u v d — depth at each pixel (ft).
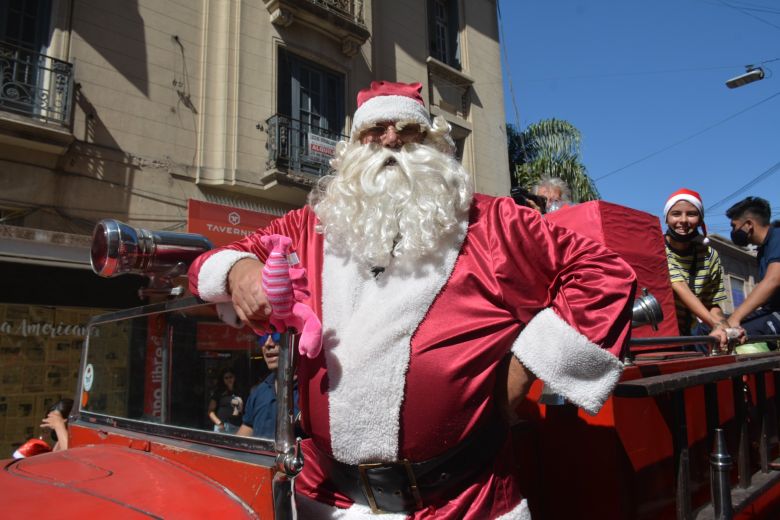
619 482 4.94
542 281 4.30
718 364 6.90
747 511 6.57
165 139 26.78
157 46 26.99
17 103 22.61
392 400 3.86
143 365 5.13
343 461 4.05
